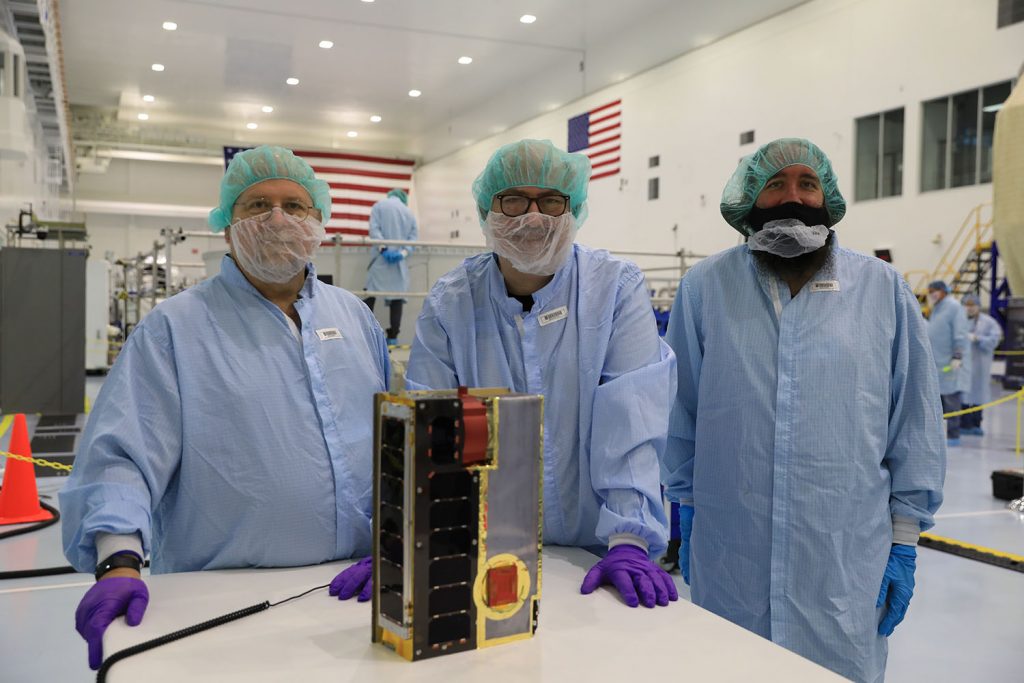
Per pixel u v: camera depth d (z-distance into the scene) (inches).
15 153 301.7
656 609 47.4
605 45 468.1
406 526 39.3
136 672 38.4
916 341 74.0
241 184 66.7
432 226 724.0
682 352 83.4
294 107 613.9
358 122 660.1
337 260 204.5
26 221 384.5
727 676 38.2
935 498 72.6
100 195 773.3
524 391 62.2
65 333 304.2
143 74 524.1
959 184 335.3
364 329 69.4
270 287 63.7
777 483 72.8
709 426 77.8
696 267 83.7
